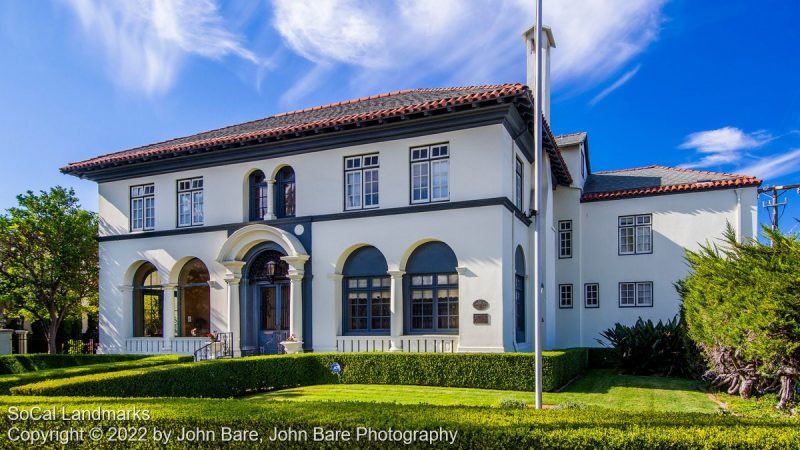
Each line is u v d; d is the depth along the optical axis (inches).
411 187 661.9
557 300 900.0
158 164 808.9
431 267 651.5
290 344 674.2
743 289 415.8
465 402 474.6
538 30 422.3
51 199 908.6
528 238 742.5
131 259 829.8
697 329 566.6
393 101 761.6
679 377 681.0
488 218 614.9
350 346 673.6
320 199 707.4
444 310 642.2
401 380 582.2
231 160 763.4
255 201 764.6
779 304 368.2
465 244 623.5
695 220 834.8
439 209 638.5
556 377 557.3
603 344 862.5
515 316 656.4
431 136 652.7
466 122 629.6
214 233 767.1
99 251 864.9
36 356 716.7
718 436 217.0
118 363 531.5
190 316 807.7
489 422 237.5
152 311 856.9
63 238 900.6
